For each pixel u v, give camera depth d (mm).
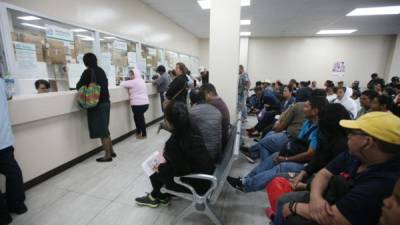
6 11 2240
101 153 3031
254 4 4492
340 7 4586
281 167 1712
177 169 1443
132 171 2508
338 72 8617
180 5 4871
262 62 9250
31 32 2523
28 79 2496
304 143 1872
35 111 2023
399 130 805
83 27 3176
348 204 846
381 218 687
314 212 980
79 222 1684
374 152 847
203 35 8930
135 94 3512
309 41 8711
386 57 8055
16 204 1730
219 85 2938
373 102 2404
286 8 4742
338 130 1414
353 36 8250
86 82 2451
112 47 3865
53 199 1958
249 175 2008
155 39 5398
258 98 5539
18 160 1999
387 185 793
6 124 1630
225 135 2078
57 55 2852
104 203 1920
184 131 1427
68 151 2535
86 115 2762
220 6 2811
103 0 3541
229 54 2863
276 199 1427
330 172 1168
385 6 4461
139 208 1868
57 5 2758
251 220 1751
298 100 2945
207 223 1698
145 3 4773
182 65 3404
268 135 2543
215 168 1597
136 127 3793
